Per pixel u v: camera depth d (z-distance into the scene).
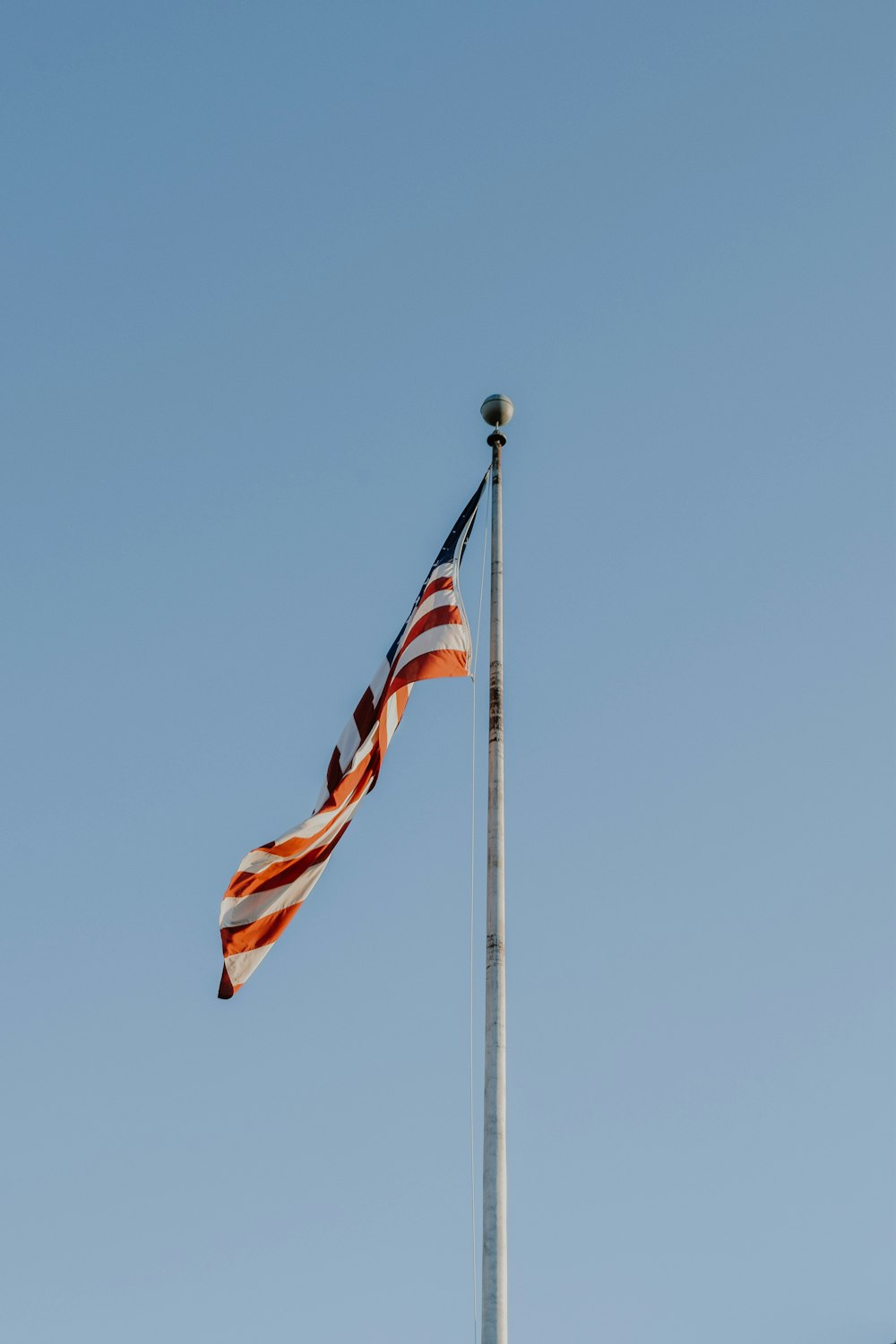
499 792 20.52
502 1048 18.52
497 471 24.14
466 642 22.95
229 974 21.55
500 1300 16.89
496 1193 17.53
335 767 23.53
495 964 19.11
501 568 22.89
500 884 19.72
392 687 22.61
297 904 22.34
